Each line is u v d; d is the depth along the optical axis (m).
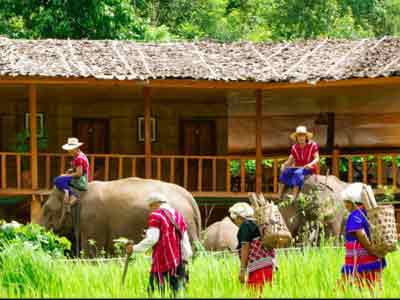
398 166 47.34
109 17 58.00
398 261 25.59
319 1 70.56
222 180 47.34
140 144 47.41
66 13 57.56
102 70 40.50
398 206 41.50
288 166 34.53
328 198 33.34
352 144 46.31
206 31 68.81
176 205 33.41
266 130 47.03
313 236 32.38
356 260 21.91
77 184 34.22
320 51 44.47
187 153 47.50
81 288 22.41
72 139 34.69
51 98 46.09
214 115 47.50
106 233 33.97
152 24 68.62
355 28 73.38
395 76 40.16
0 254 23.81
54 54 42.25
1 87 42.91
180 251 22.52
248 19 73.19
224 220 34.75
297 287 22.34
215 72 41.25
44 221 34.38
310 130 46.66
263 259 22.78
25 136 46.31
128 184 34.41
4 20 58.97
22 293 22.30
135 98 46.91
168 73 40.53
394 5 75.81
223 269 24.80
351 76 40.41
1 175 43.78
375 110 45.66
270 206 22.89
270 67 42.47
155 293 21.36
